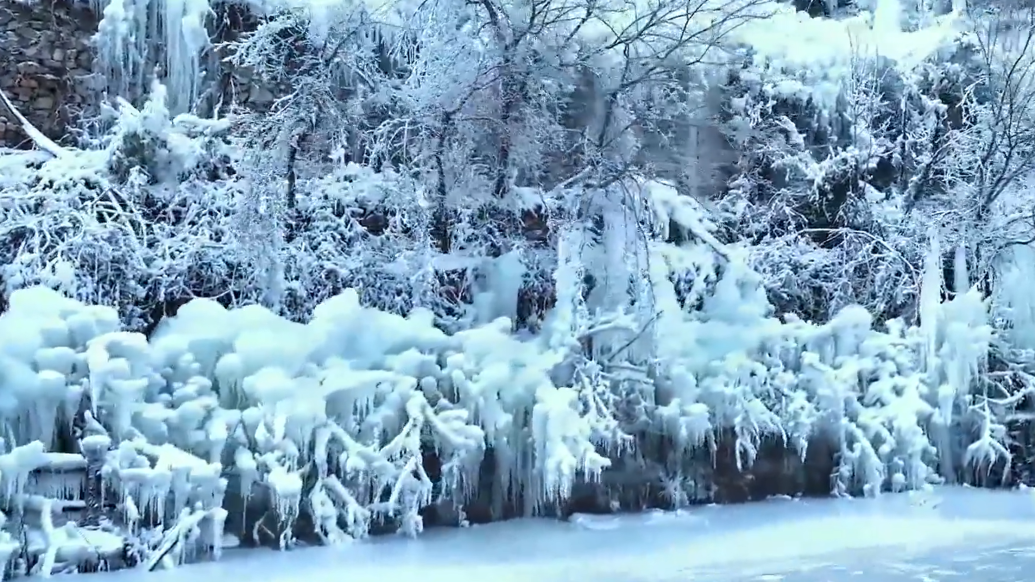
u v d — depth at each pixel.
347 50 10.92
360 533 8.64
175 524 7.75
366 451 8.62
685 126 12.50
